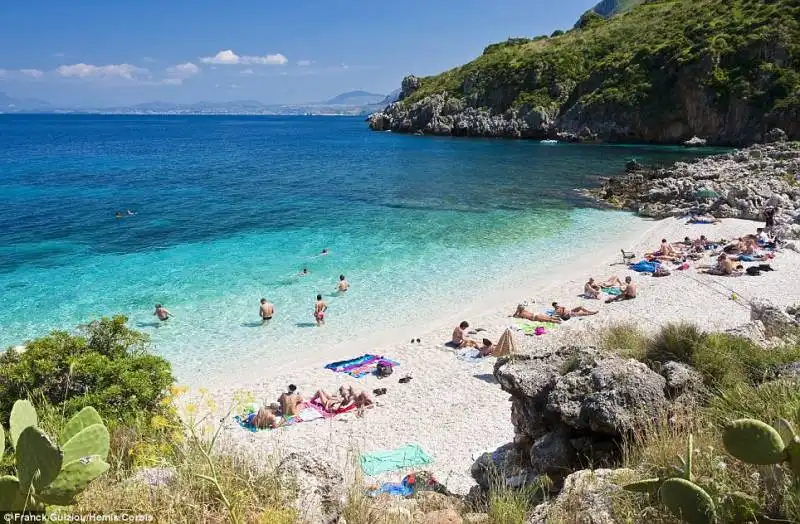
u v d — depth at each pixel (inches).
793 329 482.0
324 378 724.0
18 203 1900.8
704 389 307.0
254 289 1050.7
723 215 1569.9
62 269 1160.8
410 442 554.9
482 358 772.6
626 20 5295.3
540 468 307.3
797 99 3440.0
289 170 2849.4
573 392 313.9
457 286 1068.5
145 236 1444.4
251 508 202.5
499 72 5255.9
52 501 159.5
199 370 746.2
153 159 3447.3
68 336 483.5
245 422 611.2
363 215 1705.2
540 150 3772.1
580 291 1024.9
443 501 288.2
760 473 185.5
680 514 172.6
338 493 231.9
